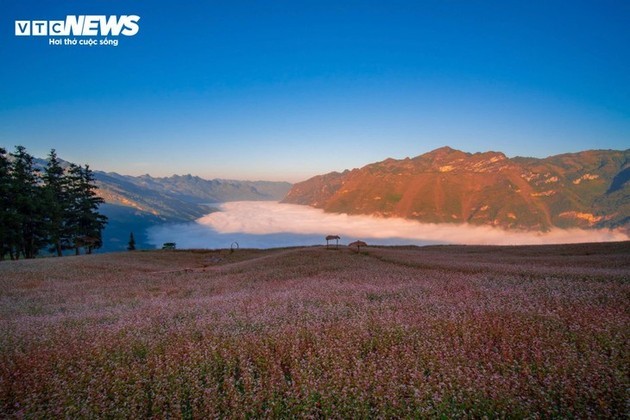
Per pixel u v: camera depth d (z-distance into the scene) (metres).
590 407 7.28
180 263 50.19
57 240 68.12
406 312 13.91
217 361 10.32
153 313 16.75
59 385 9.05
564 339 10.21
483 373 8.50
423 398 7.73
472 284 20.75
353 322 12.76
